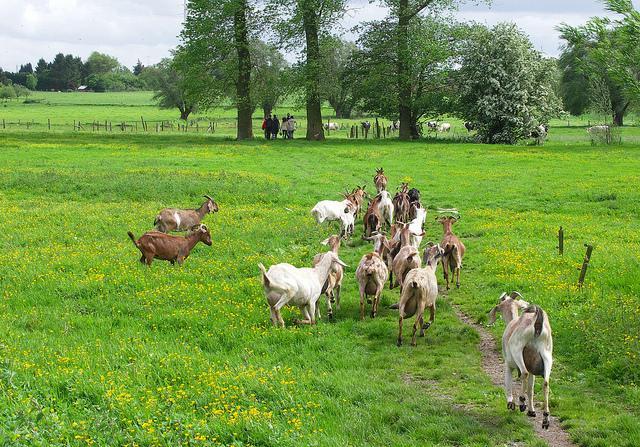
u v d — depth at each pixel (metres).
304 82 59.69
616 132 62.72
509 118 60.56
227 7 56.50
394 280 19.73
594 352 13.41
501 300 12.58
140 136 65.94
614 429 10.51
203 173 37.47
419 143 60.22
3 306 16.22
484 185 36.84
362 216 29.67
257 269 19.75
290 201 31.72
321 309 17.16
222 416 10.32
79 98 171.25
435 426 10.58
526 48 62.78
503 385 12.59
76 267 19.36
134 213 27.72
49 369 11.79
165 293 17.19
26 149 49.09
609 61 15.39
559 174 40.44
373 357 13.96
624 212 30.05
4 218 26.11
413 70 61.81
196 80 60.16
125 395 10.62
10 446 8.60
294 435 9.87
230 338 14.52
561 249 21.23
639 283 17.72
